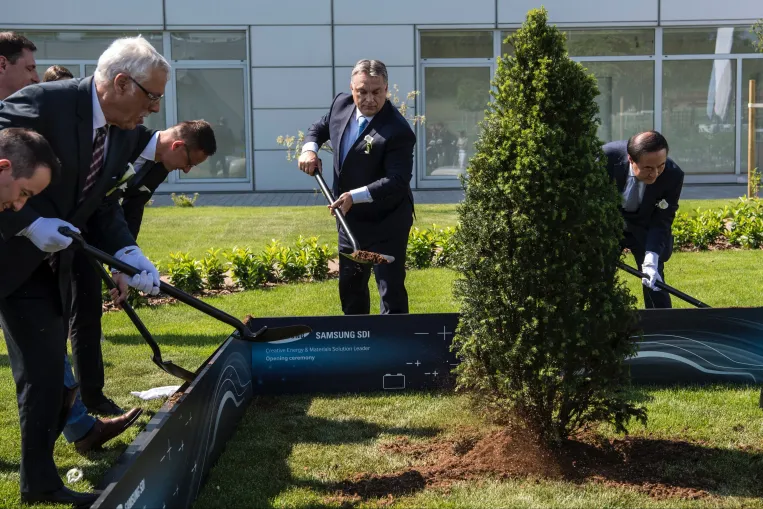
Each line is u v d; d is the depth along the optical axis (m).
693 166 18.08
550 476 3.56
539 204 3.35
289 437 4.11
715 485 3.47
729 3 17.16
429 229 10.14
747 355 4.80
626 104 17.70
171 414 3.05
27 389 3.29
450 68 17.33
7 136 2.95
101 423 4.00
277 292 7.61
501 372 3.55
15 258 3.17
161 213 13.01
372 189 4.75
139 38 3.44
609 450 3.78
